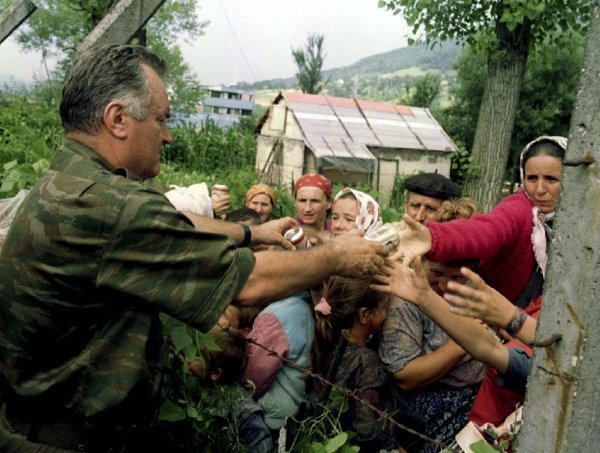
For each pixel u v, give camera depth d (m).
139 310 1.63
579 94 1.18
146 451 1.91
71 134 1.70
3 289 1.57
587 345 1.19
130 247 1.53
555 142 2.38
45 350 1.59
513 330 1.72
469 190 12.91
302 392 2.49
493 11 11.49
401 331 2.39
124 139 1.69
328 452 1.96
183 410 2.01
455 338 1.95
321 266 1.80
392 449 2.28
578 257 1.19
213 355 2.35
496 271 2.50
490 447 1.61
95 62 1.67
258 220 4.22
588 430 1.22
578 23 11.70
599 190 1.15
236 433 2.26
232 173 11.67
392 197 18.30
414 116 20.97
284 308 2.57
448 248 2.26
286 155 19.91
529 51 12.43
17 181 3.13
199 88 31.67
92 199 1.53
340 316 2.41
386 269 1.98
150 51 1.77
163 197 1.61
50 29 22.62
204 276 1.58
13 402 1.67
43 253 1.53
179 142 17.02
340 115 19.88
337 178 18.75
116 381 1.60
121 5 3.06
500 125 12.38
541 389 1.27
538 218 2.42
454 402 2.41
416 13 11.69
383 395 2.39
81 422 1.65
